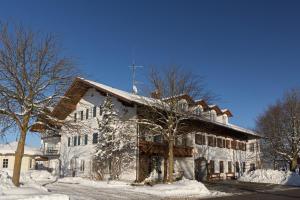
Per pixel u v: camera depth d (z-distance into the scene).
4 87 24.16
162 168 41.03
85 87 42.06
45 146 52.59
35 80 24.92
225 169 52.25
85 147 42.72
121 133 37.62
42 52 25.23
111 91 37.97
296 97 56.28
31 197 18.88
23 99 24.56
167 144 40.44
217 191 32.25
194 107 36.84
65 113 36.75
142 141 37.78
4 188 21.59
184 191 29.50
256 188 37.12
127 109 38.91
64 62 26.16
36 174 41.41
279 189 36.31
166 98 34.94
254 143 60.81
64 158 46.00
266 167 64.12
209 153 48.88
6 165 51.59
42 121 27.05
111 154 37.50
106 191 28.25
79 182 35.59
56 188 29.00
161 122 37.06
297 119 54.16
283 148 55.41
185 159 44.88
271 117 58.72
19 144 24.89
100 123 38.72
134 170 36.72
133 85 44.22
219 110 53.41
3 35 24.39
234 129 50.94
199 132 45.47
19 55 24.45
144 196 26.06
